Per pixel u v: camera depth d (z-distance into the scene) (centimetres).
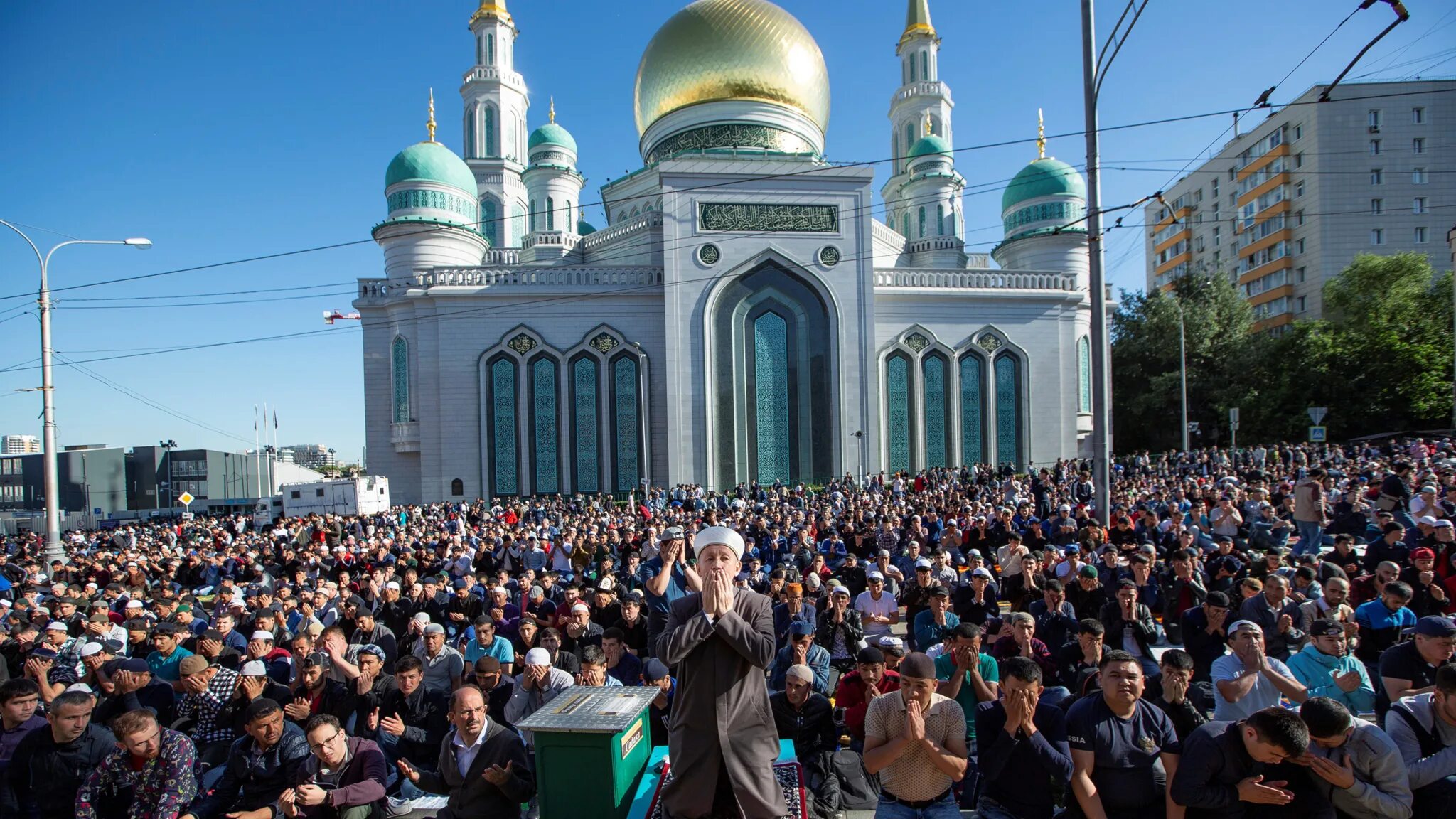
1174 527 1252
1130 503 1658
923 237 4219
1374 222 4753
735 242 3173
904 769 522
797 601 883
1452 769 477
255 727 574
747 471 3150
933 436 3428
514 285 3159
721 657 370
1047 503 1966
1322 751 457
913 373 3416
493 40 4219
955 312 3478
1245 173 5356
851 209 3247
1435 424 3475
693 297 3141
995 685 663
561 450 3148
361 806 555
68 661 855
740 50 3631
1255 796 438
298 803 543
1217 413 4012
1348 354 3606
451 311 3130
